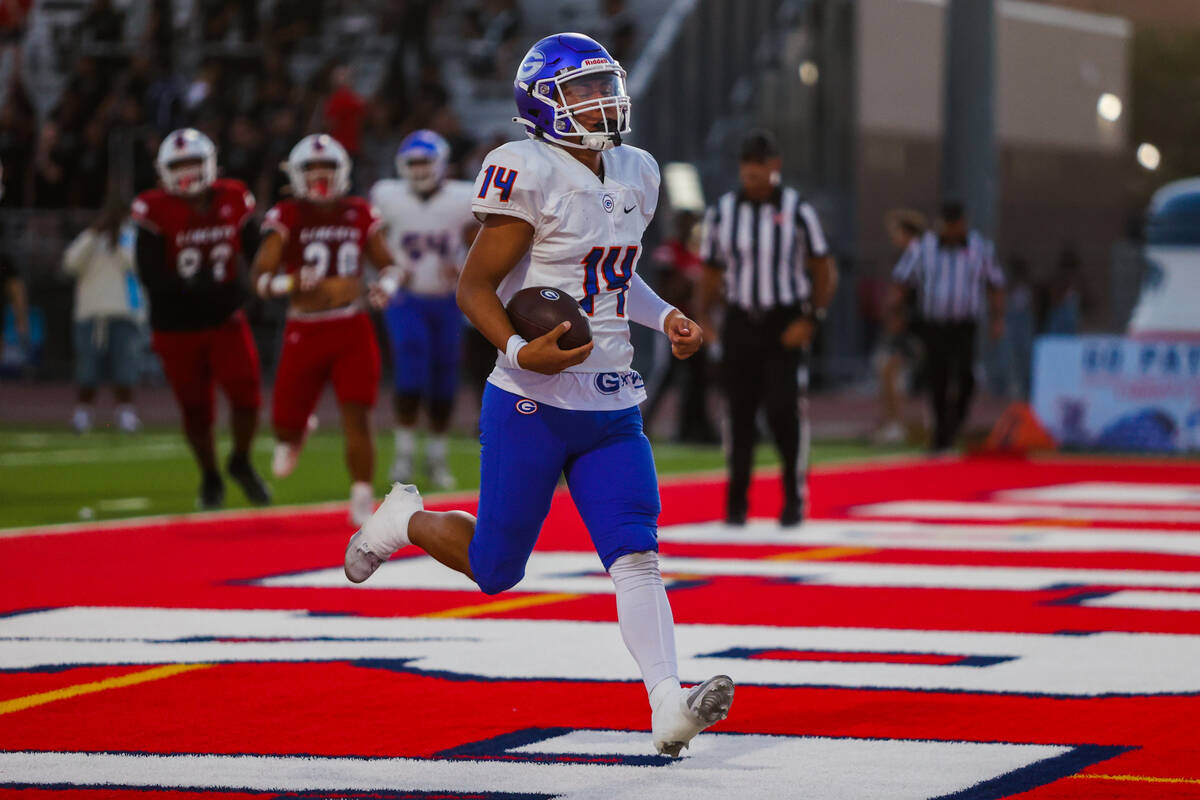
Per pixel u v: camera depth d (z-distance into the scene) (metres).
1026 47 102.50
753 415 30.16
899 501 35.66
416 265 36.28
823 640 19.28
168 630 19.72
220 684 16.73
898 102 89.62
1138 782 12.99
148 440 48.88
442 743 14.38
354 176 65.50
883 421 53.28
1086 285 97.69
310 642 18.98
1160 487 39.34
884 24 88.69
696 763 13.71
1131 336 54.69
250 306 70.19
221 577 23.89
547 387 14.19
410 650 18.52
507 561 14.66
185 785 13.00
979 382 65.19
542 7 78.75
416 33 74.50
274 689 16.52
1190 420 49.31
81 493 35.12
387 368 71.12
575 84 14.16
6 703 15.84
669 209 66.31
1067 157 105.62
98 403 64.88
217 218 30.30
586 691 16.44
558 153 14.29
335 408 66.44
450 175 64.00
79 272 50.47
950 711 15.61
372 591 22.72
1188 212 54.88
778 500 35.34
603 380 14.29
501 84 76.31
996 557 26.69
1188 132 142.00
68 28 82.19
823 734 14.72
